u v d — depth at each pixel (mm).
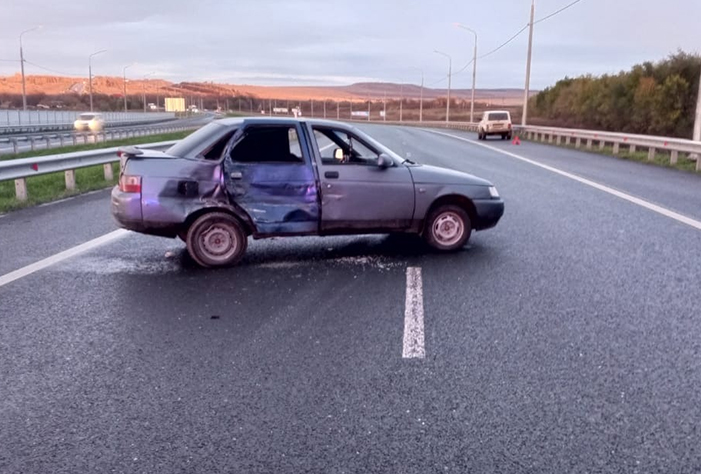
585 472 2949
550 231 8891
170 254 7547
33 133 39562
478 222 7758
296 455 3094
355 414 3508
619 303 5559
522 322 5055
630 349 4477
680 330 4867
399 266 6941
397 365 4191
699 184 14531
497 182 14992
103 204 11625
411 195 7359
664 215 10172
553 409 3564
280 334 4785
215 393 3775
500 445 3182
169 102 117062
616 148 25016
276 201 6953
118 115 70562
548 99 73000
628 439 3242
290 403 3643
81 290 5969
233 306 5492
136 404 3637
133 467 2998
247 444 3199
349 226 7234
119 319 5133
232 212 6867
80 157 13797
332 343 4594
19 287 6055
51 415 3508
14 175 11258
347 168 7188
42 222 9648
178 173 6730
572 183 14758
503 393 3768
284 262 7141
